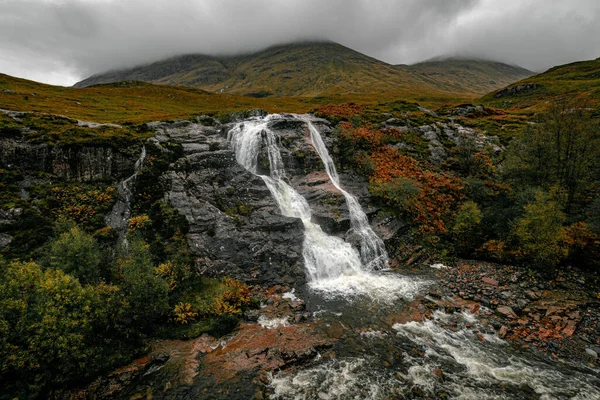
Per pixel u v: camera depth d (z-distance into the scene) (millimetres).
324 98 135250
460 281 26125
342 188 38156
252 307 22078
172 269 23391
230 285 23484
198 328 19312
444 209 36625
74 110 52438
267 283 25109
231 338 18766
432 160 49156
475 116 77938
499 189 40250
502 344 18234
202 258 25328
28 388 13391
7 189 25031
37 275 15414
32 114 33844
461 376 15672
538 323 20125
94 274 19578
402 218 34875
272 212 30219
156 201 28859
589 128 31141
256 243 27047
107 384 15008
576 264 26531
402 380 15391
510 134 59812
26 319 13703
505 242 29578
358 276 27562
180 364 16594
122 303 17625
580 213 31625
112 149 30859
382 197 36438
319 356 17234
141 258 20344
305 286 25375
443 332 19375
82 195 27297
